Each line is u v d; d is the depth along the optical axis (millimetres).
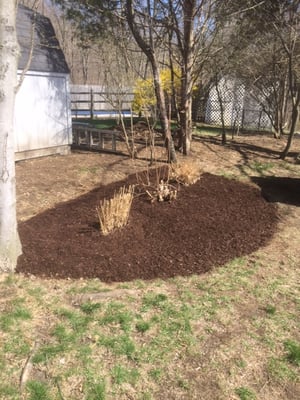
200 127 14844
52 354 2586
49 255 3844
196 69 9359
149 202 5551
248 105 15469
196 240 4418
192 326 2930
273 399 2305
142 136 11258
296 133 13672
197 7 8695
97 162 8453
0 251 3523
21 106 8352
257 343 2768
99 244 4129
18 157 8492
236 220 5137
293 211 5738
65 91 9328
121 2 8609
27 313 3004
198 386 2379
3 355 2564
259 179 7406
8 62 3186
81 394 2291
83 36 10312
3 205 3465
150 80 10188
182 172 6668
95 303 3174
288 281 3658
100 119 16906
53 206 5598
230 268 3879
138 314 3053
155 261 3904
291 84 8984
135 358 2582
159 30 9406
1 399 2236
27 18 9047
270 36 10891
